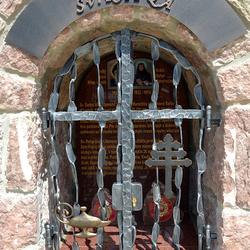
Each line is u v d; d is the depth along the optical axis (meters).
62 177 2.26
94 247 2.08
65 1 1.49
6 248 1.59
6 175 1.58
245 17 1.52
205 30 1.51
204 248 1.88
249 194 1.58
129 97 1.66
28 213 1.58
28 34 1.51
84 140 2.69
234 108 1.56
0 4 1.51
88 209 2.70
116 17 1.54
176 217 1.78
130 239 1.72
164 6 1.49
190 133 2.64
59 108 2.21
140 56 2.62
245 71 1.53
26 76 1.55
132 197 1.72
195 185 2.51
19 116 1.56
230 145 1.58
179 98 2.66
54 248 1.91
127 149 1.69
